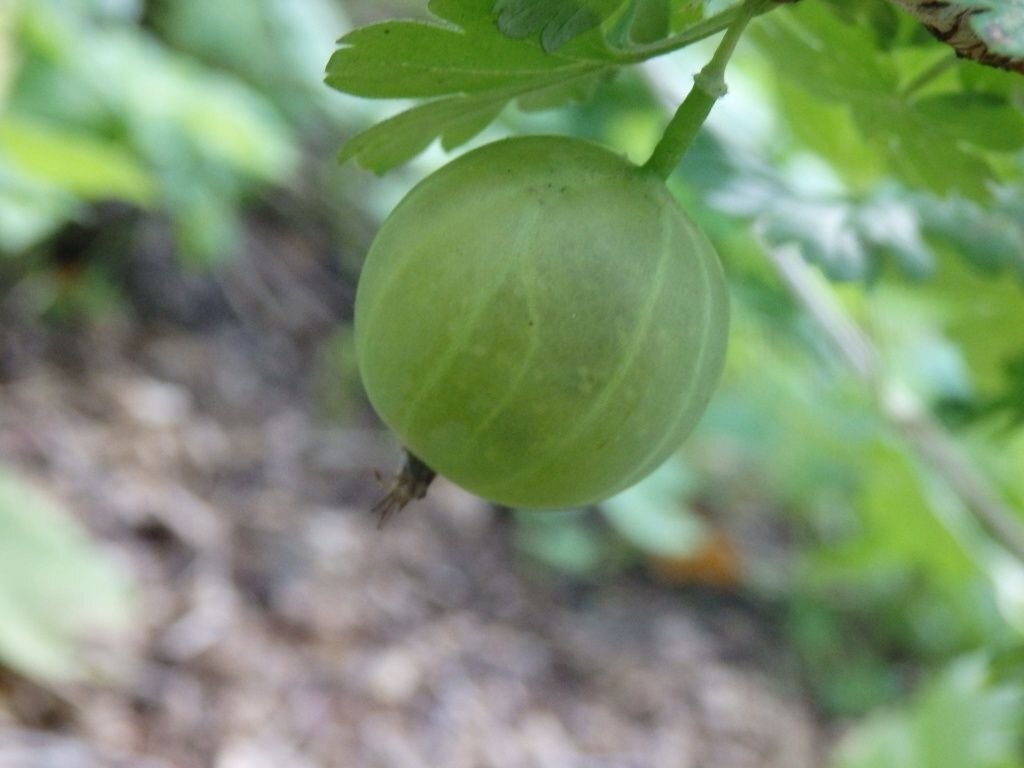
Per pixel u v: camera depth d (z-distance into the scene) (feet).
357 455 1.32
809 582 1.35
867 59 0.39
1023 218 0.45
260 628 1.04
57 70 1.08
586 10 0.33
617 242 0.33
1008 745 0.75
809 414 1.23
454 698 1.07
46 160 0.83
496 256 0.33
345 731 0.98
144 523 1.08
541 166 0.33
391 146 0.37
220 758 0.90
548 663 1.17
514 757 1.03
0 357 1.19
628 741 1.11
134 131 1.14
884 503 0.78
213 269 1.43
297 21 1.50
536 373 0.33
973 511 0.55
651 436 0.34
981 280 0.51
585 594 1.31
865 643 1.35
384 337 0.34
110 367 1.25
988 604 1.21
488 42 0.34
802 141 0.50
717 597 1.37
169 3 1.43
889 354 0.75
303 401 1.37
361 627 1.09
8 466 1.06
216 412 1.28
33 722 0.85
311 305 1.51
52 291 1.27
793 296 0.58
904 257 0.47
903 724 0.85
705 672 1.23
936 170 0.41
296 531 1.17
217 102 1.16
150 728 0.90
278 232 1.59
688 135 0.33
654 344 0.33
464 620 1.18
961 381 0.81
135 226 1.33
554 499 0.35
